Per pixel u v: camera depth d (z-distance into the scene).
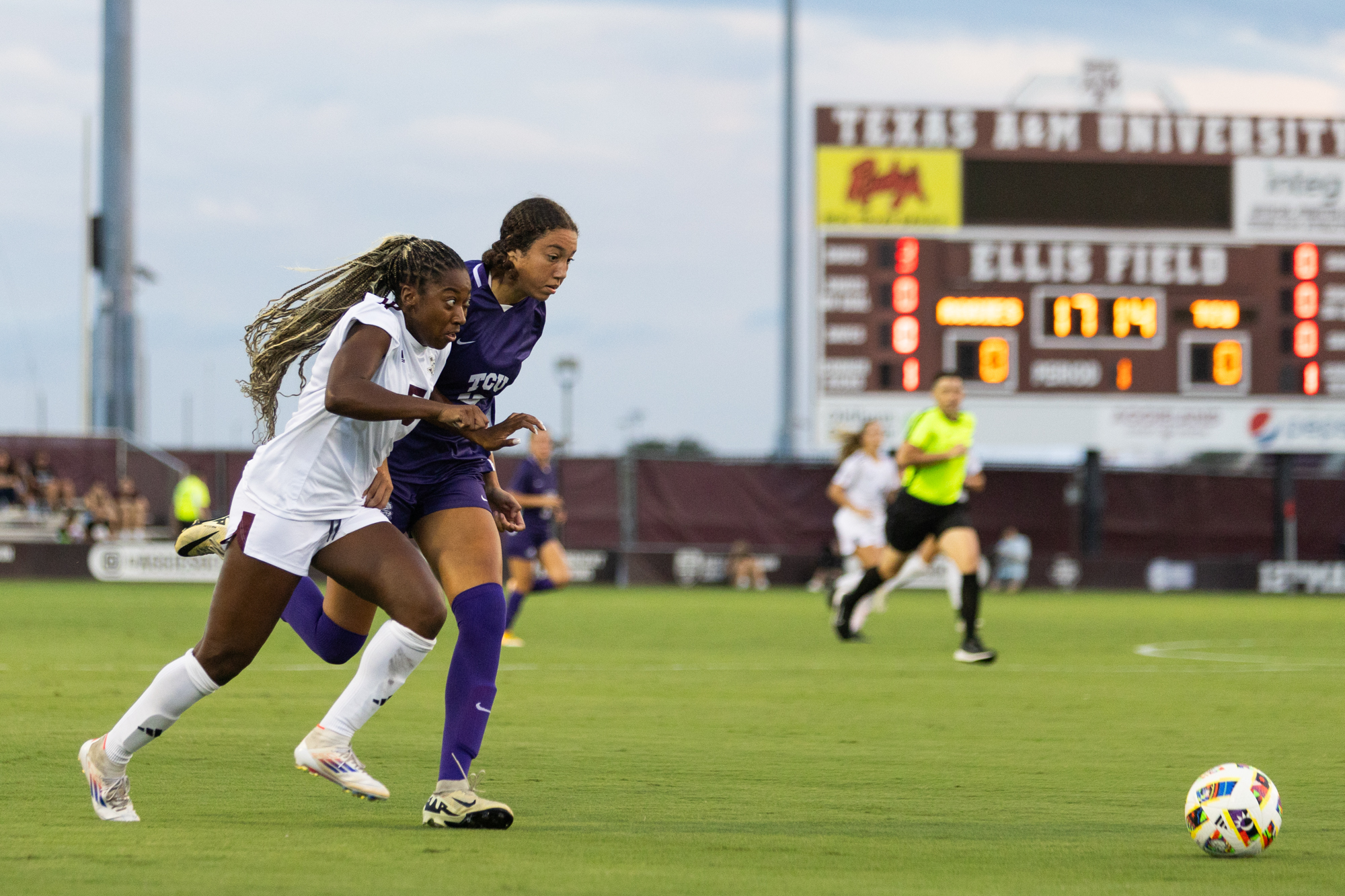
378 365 11.41
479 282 13.45
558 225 13.23
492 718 20.36
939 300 66.50
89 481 70.19
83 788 13.51
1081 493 78.50
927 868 10.29
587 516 75.94
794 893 9.34
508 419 11.70
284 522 11.60
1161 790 14.41
